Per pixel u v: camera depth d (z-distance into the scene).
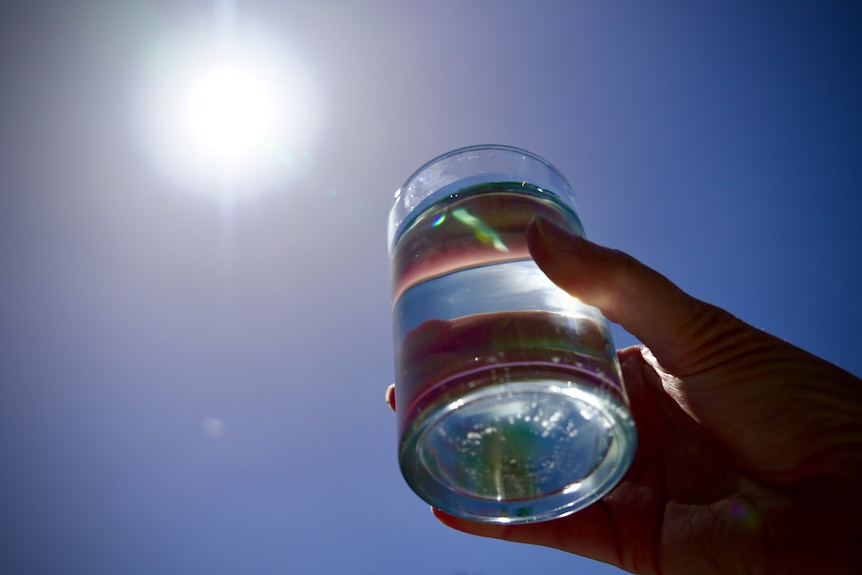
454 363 0.17
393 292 0.22
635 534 0.24
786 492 0.22
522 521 0.19
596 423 0.18
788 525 0.21
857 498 0.20
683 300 0.22
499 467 0.19
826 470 0.21
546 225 0.20
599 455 0.19
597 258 0.20
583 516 0.25
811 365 0.22
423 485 0.18
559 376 0.16
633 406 0.26
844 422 0.21
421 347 0.18
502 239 0.20
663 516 0.24
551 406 0.18
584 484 0.19
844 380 0.21
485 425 0.18
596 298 0.21
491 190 0.22
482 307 0.18
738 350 0.22
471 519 0.19
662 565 0.24
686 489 0.24
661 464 0.25
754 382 0.22
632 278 0.21
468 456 0.19
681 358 0.23
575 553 0.25
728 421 0.23
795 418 0.21
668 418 0.26
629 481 0.25
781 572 0.21
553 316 0.18
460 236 0.20
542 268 0.20
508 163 0.25
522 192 0.22
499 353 0.17
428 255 0.20
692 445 0.25
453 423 0.18
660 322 0.22
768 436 0.22
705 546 0.23
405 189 0.26
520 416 0.18
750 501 0.22
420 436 0.17
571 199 0.26
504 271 0.19
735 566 0.22
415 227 0.21
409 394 0.18
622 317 0.22
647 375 0.27
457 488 0.19
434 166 0.25
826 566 0.20
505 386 0.16
